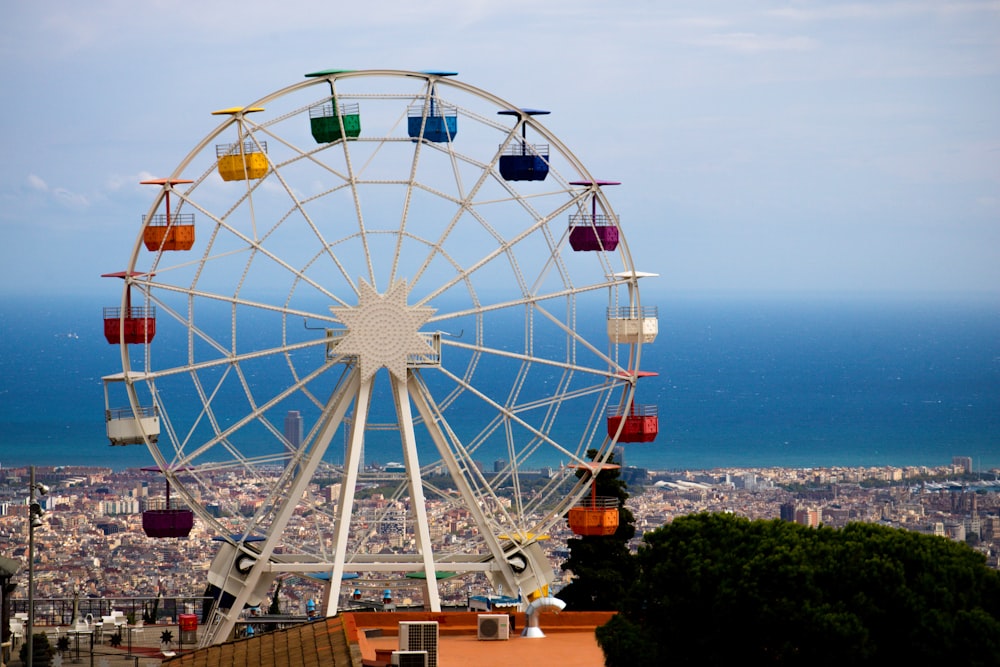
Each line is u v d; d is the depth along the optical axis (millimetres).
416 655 65812
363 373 106125
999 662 62812
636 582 73188
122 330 105812
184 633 114062
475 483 109625
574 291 109188
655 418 111875
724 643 68000
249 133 105000
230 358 106125
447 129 106500
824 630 63875
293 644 76188
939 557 66312
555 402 109562
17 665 96188
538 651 78562
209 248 104938
